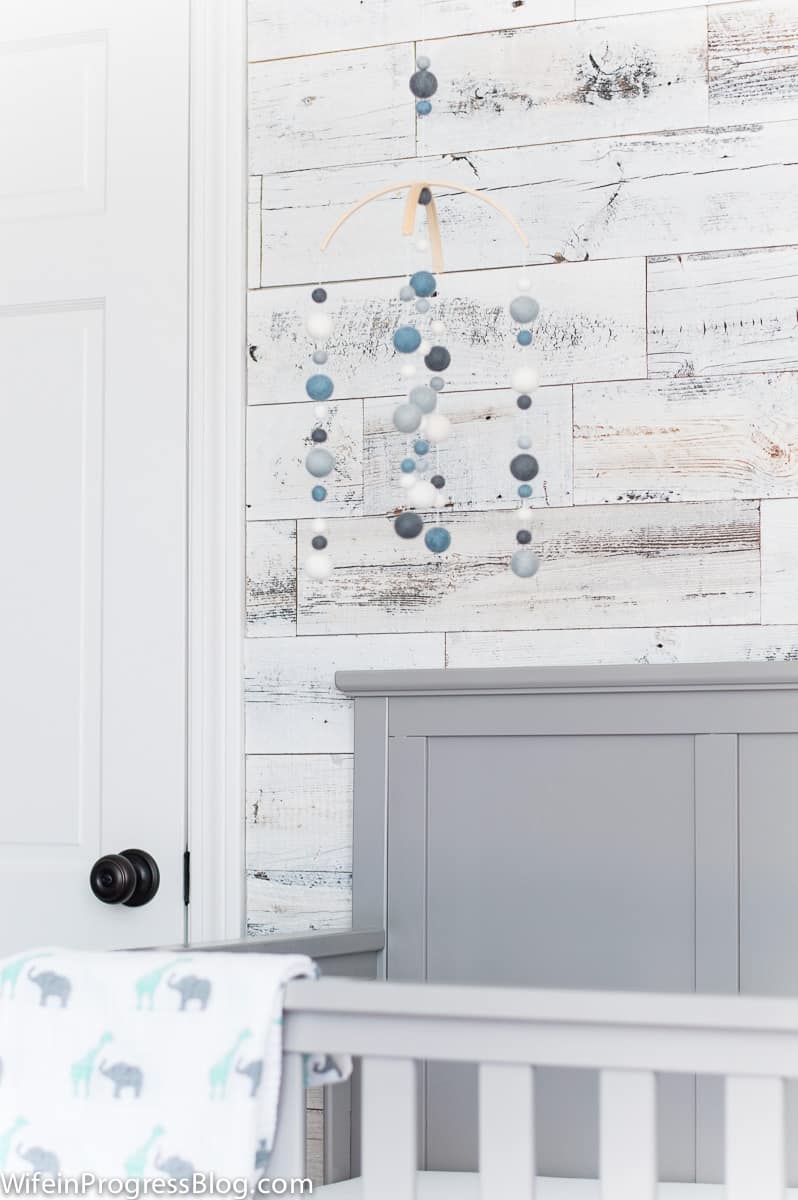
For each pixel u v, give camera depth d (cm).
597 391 163
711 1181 148
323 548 149
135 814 176
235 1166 95
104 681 179
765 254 159
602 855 157
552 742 160
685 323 161
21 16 191
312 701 171
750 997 88
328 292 174
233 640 175
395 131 173
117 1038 100
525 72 168
